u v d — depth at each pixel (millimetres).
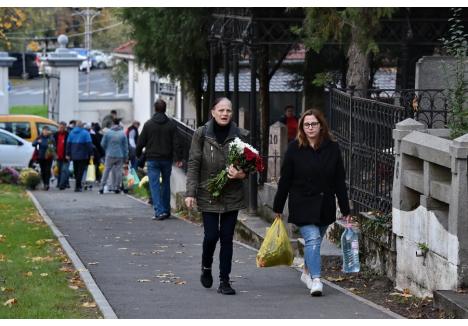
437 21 19391
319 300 9836
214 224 10258
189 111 38750
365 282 11328
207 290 10430
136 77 52688
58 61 46312
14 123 38625
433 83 15562
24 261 12406
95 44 81312
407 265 10523
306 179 10062
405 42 19312
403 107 11617
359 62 16875
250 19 17797
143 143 18188
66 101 46375
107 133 26625
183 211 19844
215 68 23609
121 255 13422
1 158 34094
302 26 17672
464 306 8617
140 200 23609
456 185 9156
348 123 13305
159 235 15914
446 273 9438
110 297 9922
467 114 11250
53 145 28938
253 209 16781
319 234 10211
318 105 25547
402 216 10641
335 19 16297
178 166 22328
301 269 12000
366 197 12508
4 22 28891
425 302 9656
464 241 9148
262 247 10320
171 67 28297
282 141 19281
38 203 22391
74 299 9711
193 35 26391
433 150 9719
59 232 15953
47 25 74938
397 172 10758
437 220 9656
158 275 11523
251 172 10055
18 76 86625
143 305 9477
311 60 25359
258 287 10711
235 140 10008
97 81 78250
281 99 37094
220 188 10070
